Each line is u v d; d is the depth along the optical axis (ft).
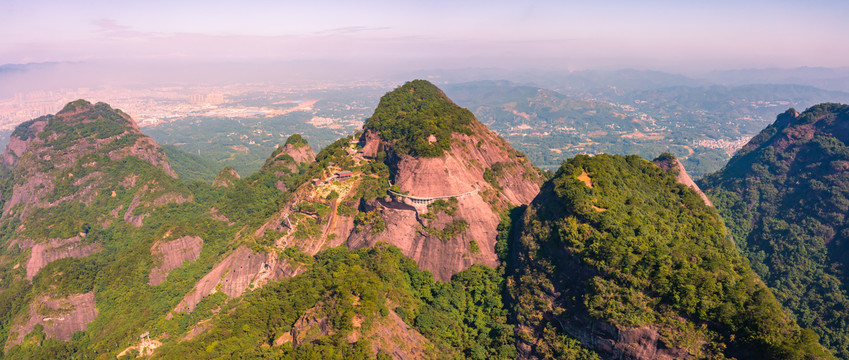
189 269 474.90
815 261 452.76
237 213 586.45
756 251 501.15
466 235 399.85
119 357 346.13
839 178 494.18
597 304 280.10
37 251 513.45
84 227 553.23
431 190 411.34
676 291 263.08
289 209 469.98
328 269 373.81
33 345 394.73
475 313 358.43
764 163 591.37
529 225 362.53
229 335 304.50
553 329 305.12
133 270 451.53
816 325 391.65
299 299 328.70
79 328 409.69
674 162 479.41
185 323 386.11
